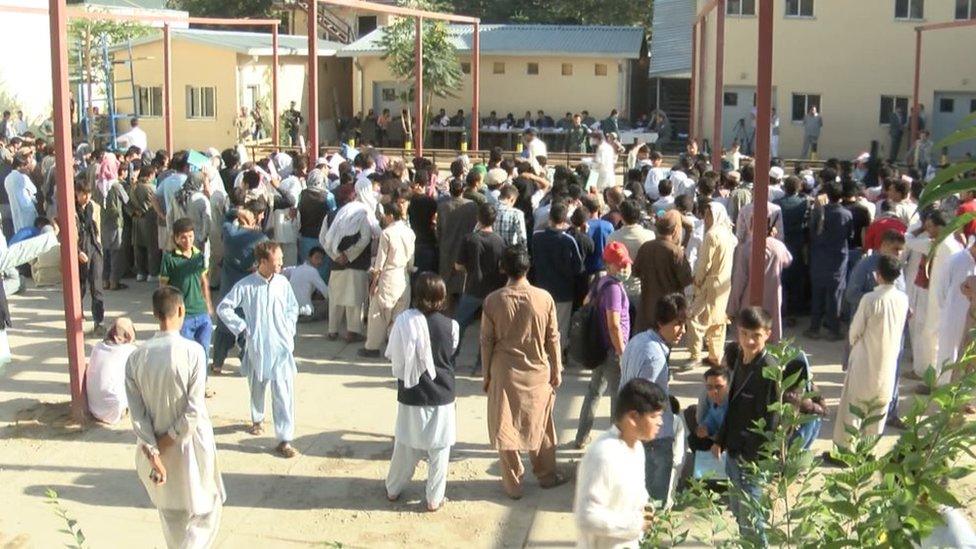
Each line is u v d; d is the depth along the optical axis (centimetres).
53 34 859
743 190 1236
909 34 3019
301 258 1256
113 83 2981
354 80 3656
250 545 699
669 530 473
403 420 733
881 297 779
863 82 3064
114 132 2798
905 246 927
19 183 1541
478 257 1006
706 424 638
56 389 999
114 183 1391
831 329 1166
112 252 1404
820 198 1160
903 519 306
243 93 3275
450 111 3547
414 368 720
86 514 742
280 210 1269
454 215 1105
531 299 737
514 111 3481
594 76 3409
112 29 3180
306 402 966
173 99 3272
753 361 593
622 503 471
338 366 1075
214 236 1325
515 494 763
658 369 653
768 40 805
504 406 743
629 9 4250
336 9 3972
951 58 3000
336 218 1131
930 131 3031
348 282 1140
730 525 651
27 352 1120
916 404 317
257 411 871
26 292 1397
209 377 1033
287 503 760
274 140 2297
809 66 3091
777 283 1030
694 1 3562
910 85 3034
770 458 410
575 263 1007
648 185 1549
